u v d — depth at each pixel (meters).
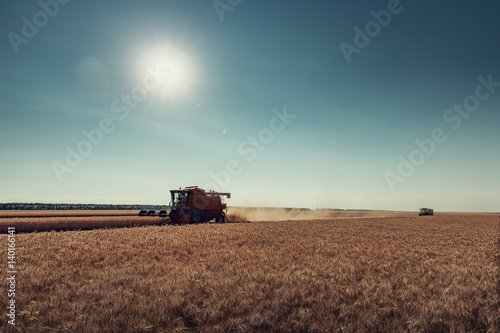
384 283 7.17
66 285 7.29
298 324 4.89
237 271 8.43
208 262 10.04
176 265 9.49
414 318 5.20
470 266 9.76
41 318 5.21
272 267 9.39
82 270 9.01
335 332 4.73
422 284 7.34
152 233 20.19
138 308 5.49
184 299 5.99
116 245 14.39
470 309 5.57
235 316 5.36
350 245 14.88
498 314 5.32
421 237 20.08
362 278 8.05
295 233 21.08
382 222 37.72
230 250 12.79
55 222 26.48
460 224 36.59
